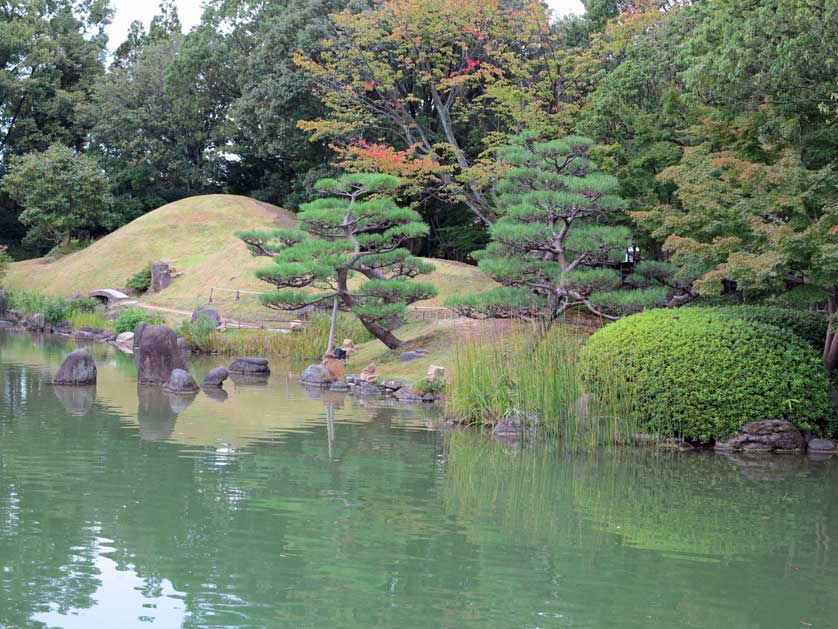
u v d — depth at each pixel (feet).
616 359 42.57
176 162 164.25
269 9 147.74
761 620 19.44
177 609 19.36
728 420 40.91
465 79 88.48
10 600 19.67
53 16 199.93
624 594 20.98
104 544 23.89
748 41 39.40
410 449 38.91
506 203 58.75
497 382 46.09
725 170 45.68
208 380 59.62
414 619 19.11
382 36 97.09
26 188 155.53
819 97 41.88
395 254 66.74
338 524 26.48
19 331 105.29
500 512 28.50
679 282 57.16
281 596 20.35
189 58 151.74
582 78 84.38
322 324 86.43
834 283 40.24
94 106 169.89
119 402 51.03
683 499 30.81
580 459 37.91
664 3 83.25
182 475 32.37
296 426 44.37
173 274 122.62
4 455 35.17
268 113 122.11
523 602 20.29
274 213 149.38
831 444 40.70
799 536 26.30
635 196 61.67
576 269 57.31
